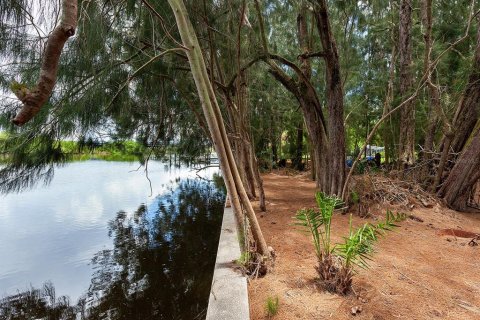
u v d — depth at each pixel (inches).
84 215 319.9
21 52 120.0
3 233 255.1
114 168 780.6
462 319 80.8
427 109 316.2
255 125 458.6
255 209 208.7
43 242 234.5
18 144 144.3
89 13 134.0
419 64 300.4
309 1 183.5
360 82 430.6
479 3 307.6
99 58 158.1
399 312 83.4
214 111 106.9
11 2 93.2
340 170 201.3
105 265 193.2
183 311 139.9
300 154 573.6
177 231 263.9
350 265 98.3
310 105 224.5
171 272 180.4
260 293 95.0
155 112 240.7
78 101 153.2
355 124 490.6
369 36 397.7
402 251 129.6
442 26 327.6
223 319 79.2
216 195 446.3
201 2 177.8
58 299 153.2
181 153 359.9
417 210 197.9
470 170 209.5
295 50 355.9
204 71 102.4
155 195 447.8
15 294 157.1
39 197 409.4
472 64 224.2
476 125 218.2
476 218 197.2
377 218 177.9
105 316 139.0
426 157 257.8
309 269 110.3
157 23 162.7
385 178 245.6
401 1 292.4
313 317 81.2
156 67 182.7
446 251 131.3
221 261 118.4
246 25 209.9
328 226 103.2
